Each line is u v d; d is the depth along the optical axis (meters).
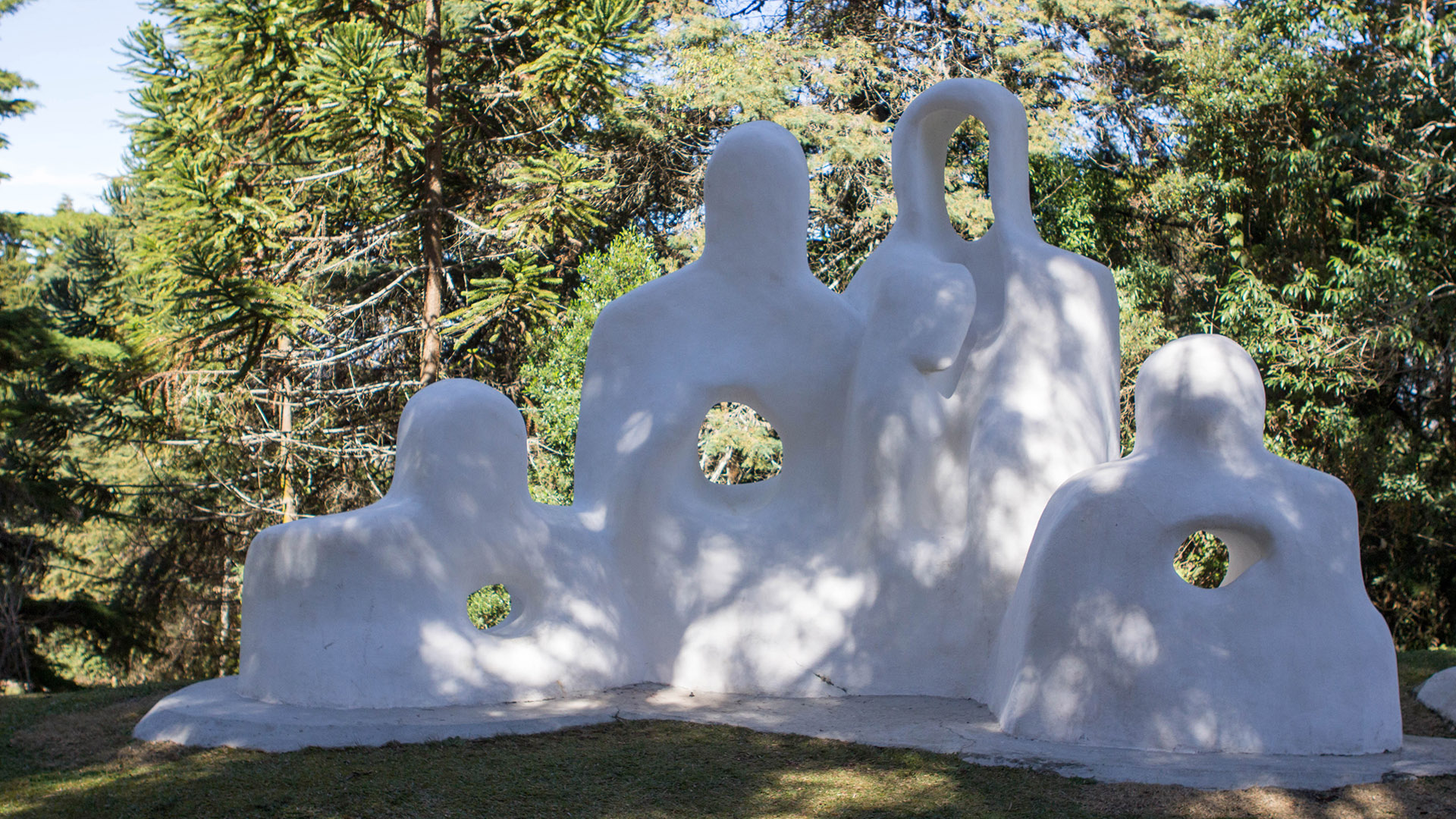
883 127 18.78
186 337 14.25
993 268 7.30
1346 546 5.43
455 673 6.19
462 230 16.16
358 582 6.15
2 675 16.03
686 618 6.95
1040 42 20.00
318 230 15.75
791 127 18.77
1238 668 5.29
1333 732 5.21
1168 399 5.65
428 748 5.46
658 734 5.75
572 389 15.66
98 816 4.64
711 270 7.33
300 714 5.80
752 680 6.79
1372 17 15.27
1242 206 17.69
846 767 5.16
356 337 17.72
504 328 17.73
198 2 12.61
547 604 6.61
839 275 19.08
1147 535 5.44
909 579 6.70
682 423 7.00
